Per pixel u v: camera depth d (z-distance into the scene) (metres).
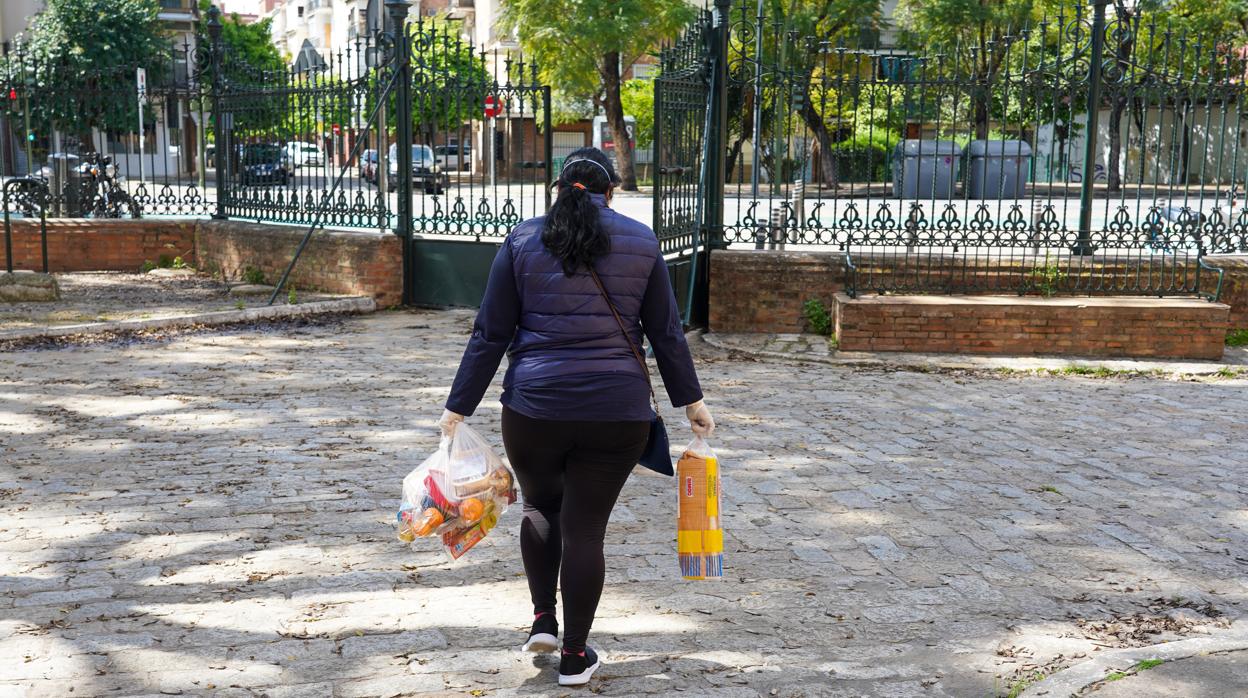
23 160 18.48
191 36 43.25
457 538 3.70
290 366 9.34
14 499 5.52
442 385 8.59
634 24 31.09
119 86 16.53
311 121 13.66
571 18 31.33
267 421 7.33
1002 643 3.93
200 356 9.78
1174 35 26.42
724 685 3.55
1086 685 3.42
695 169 11.56
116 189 16.28
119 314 11.53
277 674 3.59
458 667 3.66
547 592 3.60
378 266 12.40
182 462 6.27
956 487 5.99
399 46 12.37
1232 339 10.91
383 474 6.06
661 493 5.78
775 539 5.08
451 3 53.00
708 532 3.58
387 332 11.12
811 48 11.55
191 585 4.38
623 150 33.09
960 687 3.56
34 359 9.55
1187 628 4.08
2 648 3.75
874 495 5.82
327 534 5.04
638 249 3.43
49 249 15.28
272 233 13.73
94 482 5.84
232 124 14.93
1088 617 4.18
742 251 11.38
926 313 10.25
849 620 4.12
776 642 3.91
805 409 8.02
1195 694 3.35
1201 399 8.61
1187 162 11.23
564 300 3.38
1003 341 10.27
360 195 13.07
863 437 7.16
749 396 8.47
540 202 20.73
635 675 3.62
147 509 5.38
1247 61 11.27
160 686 3.48
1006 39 11.16
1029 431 7.41
